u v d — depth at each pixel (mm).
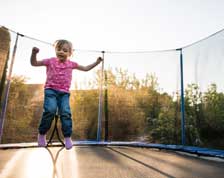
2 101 3055
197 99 3330
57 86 2143
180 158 2492
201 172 1771
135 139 3809
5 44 3119
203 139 3168
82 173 1628
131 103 3967
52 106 2018
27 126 3307
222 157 2521
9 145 2955
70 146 2020
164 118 3701
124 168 1831
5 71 3115
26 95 3354
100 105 4020
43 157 2229
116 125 3934
